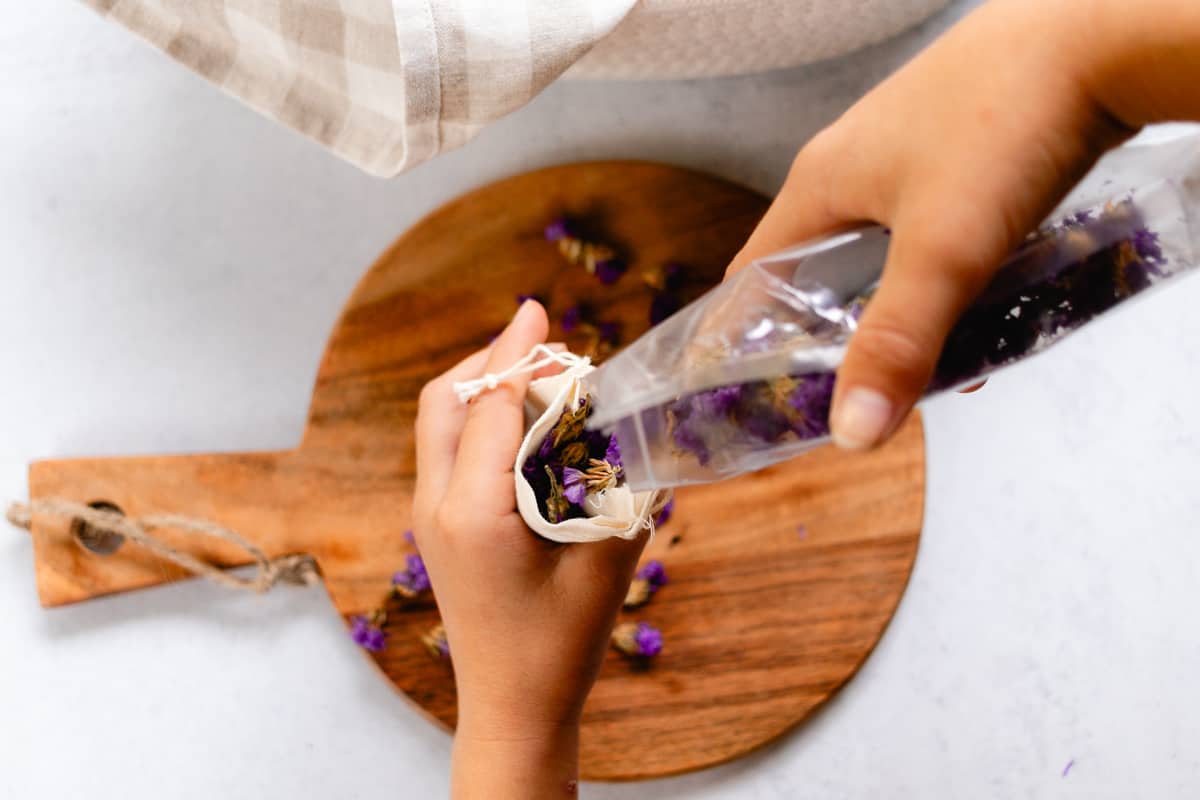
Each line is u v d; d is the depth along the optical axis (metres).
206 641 0.82
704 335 0.52
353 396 0.81
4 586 0.82
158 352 0.83
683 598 0.79
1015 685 0.81
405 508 0.80
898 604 0.79
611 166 0.80
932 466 0.82
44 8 0.82
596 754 0.79
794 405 0.51
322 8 0.69
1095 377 0.81
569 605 0.64
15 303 0.83
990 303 0.51
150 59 0.83
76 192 0.83
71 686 0.82
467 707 0.66
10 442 0.83
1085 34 0.47
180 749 0.83
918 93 0.50
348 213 0.83
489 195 0.81
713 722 0.79
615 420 0.54
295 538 0.80
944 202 0.48
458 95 0.68
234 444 0.83
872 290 0.52
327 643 0.82
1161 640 0.81
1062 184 0.48
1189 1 0.46
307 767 0.83
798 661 0.79
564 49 0.68
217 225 0.83
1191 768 0.81
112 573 0.80
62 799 0.82
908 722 0.81
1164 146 0.52
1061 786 0.81
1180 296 0.80
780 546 0.79
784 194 0.55
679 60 0.73
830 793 0.81
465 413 0.70
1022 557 0.81
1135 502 0.81
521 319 0.69
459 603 0.65
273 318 0.83
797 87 0.81
